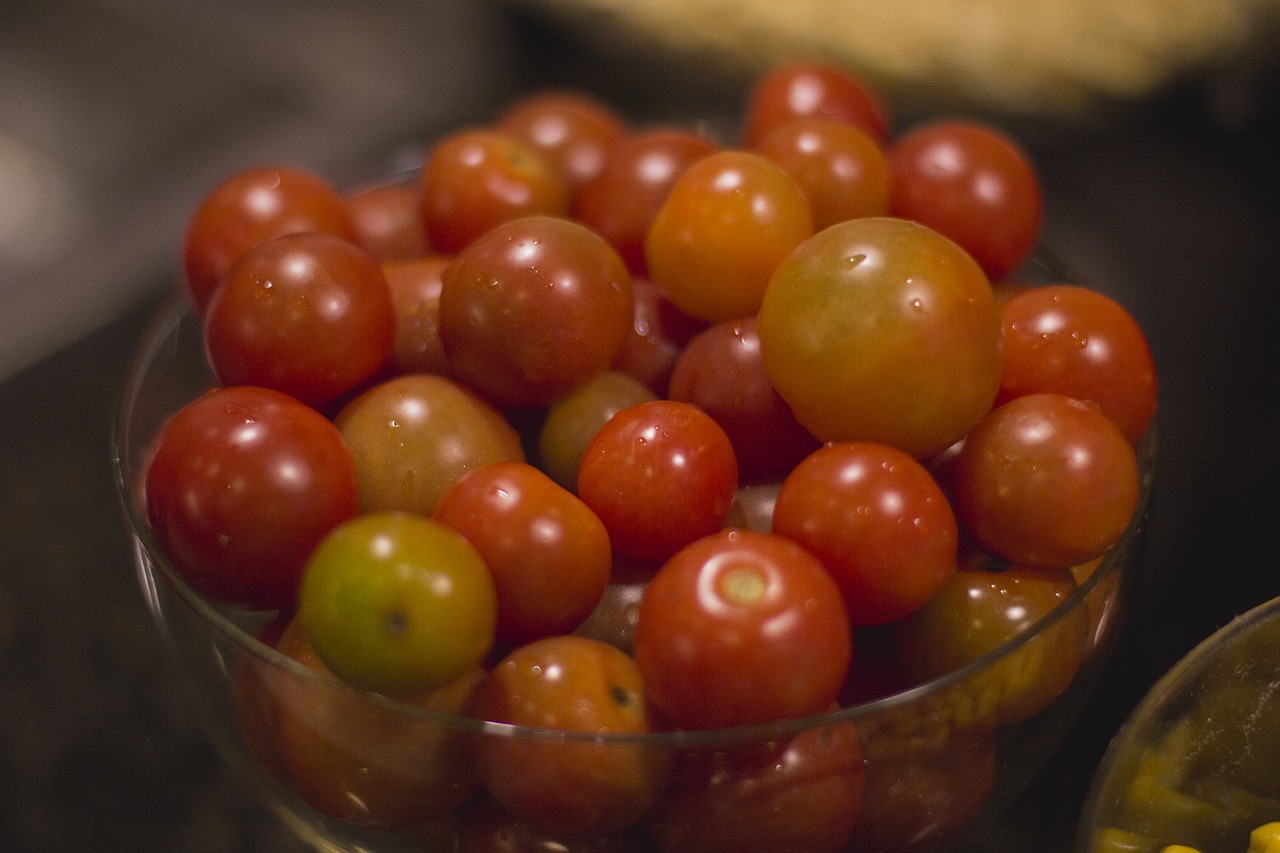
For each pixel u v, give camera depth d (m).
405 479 0.29
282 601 0.28
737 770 0.25
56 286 0.54
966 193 0.32
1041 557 0.28
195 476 0.27
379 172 0.37
